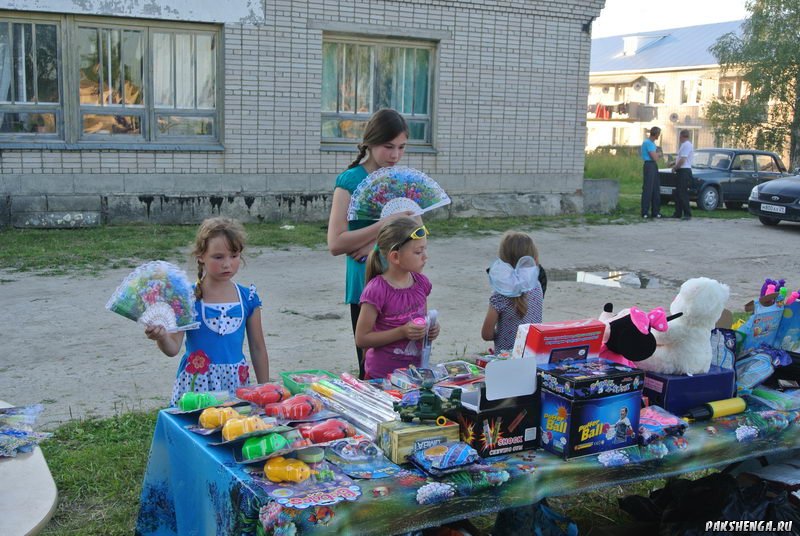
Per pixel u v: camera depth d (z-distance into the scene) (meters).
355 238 3.64
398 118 3.64
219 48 12.26
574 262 10.63
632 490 3.85
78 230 11.39
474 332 6.81
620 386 2.55
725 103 25.56
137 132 12.05
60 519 3.41
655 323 2.87
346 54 13.25
